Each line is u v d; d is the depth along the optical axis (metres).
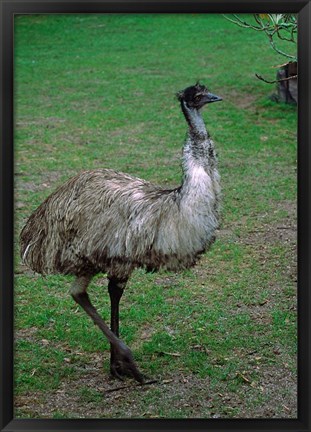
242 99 16.95
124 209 6.06
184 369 6.76
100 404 6.22
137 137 14.58
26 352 7.12
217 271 9.02
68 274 6.35
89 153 13.60
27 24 25.80
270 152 13.62
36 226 6.44
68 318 7.86
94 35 24.47
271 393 6.40
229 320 7.75
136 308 8.02
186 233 5.99
